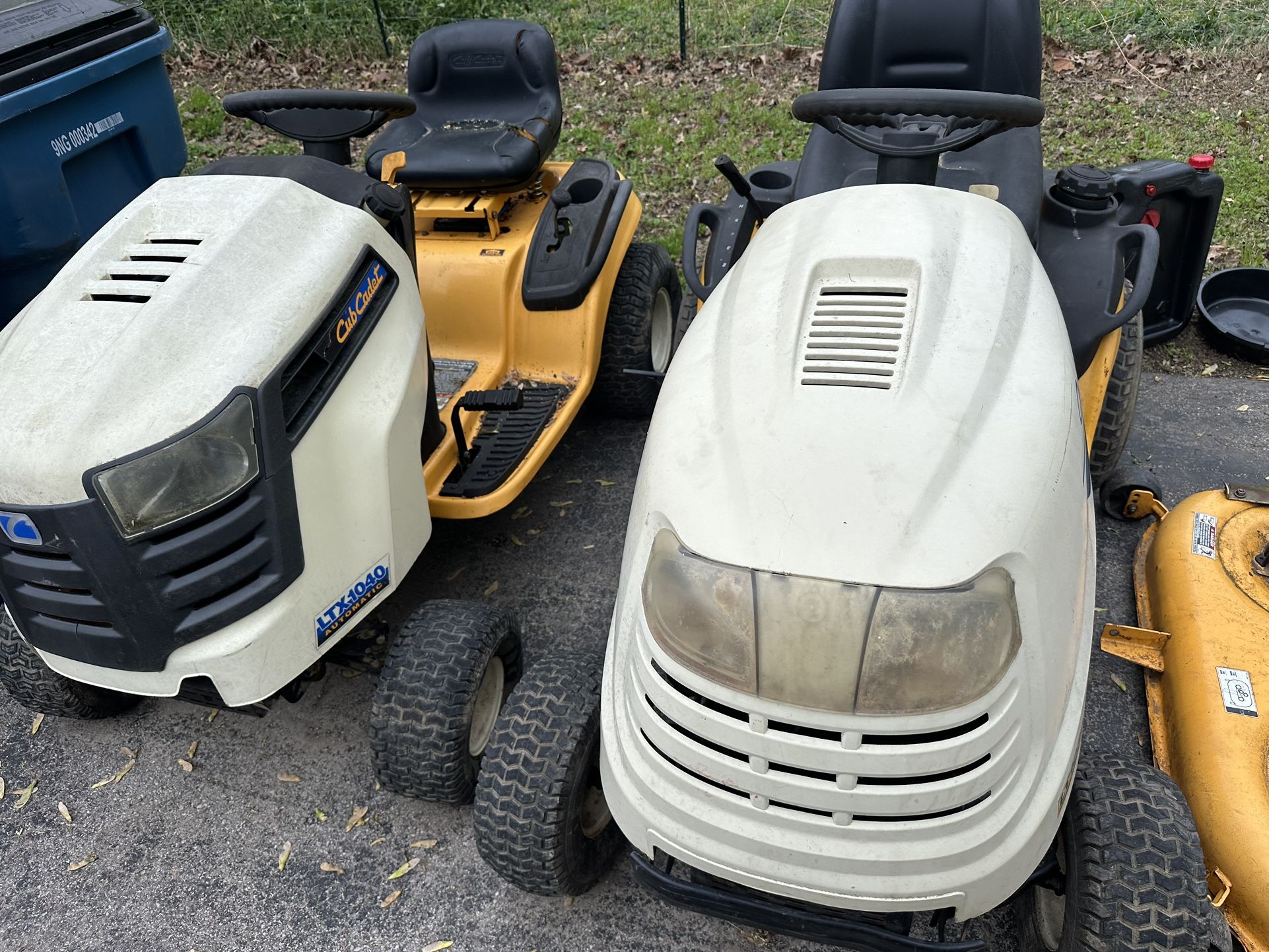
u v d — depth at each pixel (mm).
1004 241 2195
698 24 7863
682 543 1700
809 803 1585
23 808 2713
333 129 2793
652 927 2291
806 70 7086
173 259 2078
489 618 2447
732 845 1655
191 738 2881
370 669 2496
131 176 3646
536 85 3783
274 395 1944
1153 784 1833
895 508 1603
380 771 2361
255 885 2463
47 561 1887
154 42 3584
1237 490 2980
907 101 2350
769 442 1737
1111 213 2924
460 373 3365
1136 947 1679
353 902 2406
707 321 2213
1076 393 2006
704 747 1651
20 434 1808
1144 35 6914
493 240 3490
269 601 2002
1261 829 2057
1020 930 2143
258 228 2123
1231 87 6309
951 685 1538
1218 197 3803
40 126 3154
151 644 1935
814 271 2033
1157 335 4109
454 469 2930
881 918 1754
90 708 2816
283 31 8227
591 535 3508
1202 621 2582
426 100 3889
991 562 1574
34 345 1940
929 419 1714
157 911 2422
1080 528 1841
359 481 2176
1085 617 1853
